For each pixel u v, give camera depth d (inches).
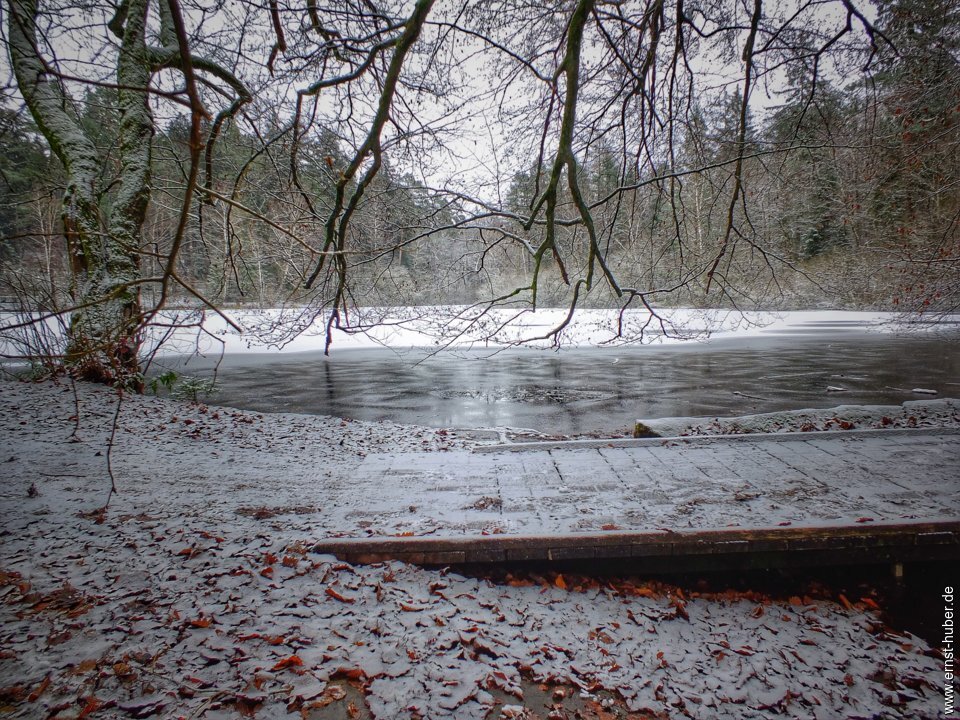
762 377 514.3
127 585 130.1
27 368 401.1
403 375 568.1
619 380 516.7
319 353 761.6
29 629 112.8
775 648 118.0
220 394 463.5
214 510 174.6
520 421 354.6
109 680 99.6
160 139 298.8
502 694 102.6
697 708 100.3
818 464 203.5
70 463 228.1
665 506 166.6
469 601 131.5
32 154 376.2
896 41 213.8
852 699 103.2
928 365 564.4
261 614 121.2
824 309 1294.3
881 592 140.1
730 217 167.5
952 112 285.6
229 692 98.7
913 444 227.8
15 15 69.7
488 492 184.4
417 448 271.4
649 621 127.0
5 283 352.5
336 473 212.8
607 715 98.0
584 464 212.1
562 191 260.4
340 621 120.8
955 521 145.0
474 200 154.6
